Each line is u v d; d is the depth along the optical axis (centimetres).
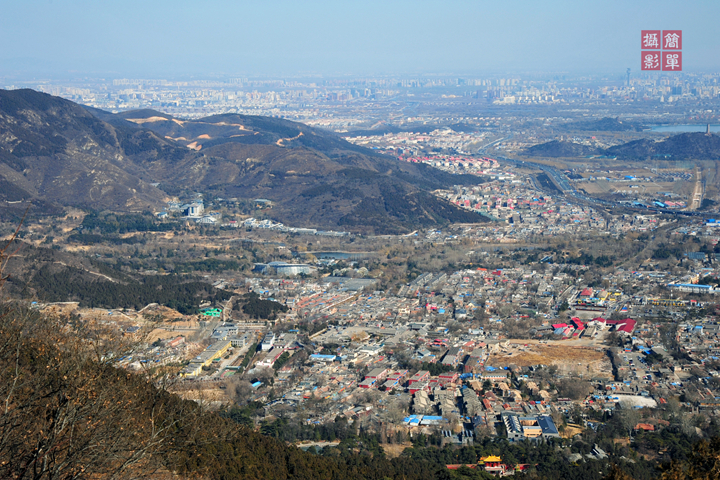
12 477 11488
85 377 12344
